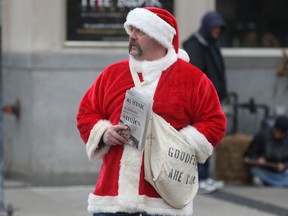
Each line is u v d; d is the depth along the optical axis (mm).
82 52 12570
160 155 5934
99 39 12656
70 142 12609
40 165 12586
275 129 13125
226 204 11414
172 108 6035
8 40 13711
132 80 6113
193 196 6062
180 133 6039
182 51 6465
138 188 5965
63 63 12508
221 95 12195
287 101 14336
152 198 6004
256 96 14250
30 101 12562
